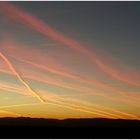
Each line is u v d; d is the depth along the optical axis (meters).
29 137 28.27
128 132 26.19
